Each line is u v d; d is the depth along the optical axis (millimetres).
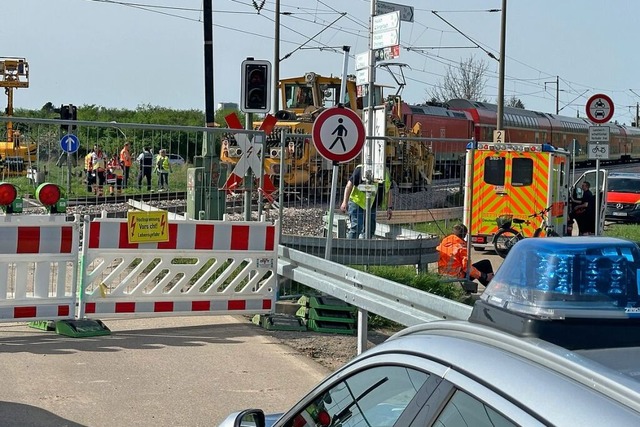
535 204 20969
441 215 17250
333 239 12953
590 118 19812
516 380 2424
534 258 3209
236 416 3859
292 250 10609
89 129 11602
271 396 7969
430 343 2893
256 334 10469
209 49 19312
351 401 3264
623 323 2877
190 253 10641
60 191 10102
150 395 7875
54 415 7242
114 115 65125
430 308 7215
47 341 9711
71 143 11469
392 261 13328
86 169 11633
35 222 9828
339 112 10805
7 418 7105
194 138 13133
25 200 11219
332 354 9734
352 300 8734
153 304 10523
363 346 8867
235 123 12648
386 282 8016
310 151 14242
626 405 2178
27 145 11242
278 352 9602
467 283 14102
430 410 2686
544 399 2287
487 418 2424
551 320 2830
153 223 10422
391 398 2984
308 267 10328
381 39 16172
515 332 2873
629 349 2768
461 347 2756
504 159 20969
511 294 3193
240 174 11898
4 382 8109
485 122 48594
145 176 12281
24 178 11250
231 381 8398
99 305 10281
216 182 13289
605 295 3113
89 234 10156
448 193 17438
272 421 4277
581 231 24453
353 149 10867
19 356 9039
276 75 36844
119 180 11922
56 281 10555
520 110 55031
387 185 16328
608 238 3367
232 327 10805
